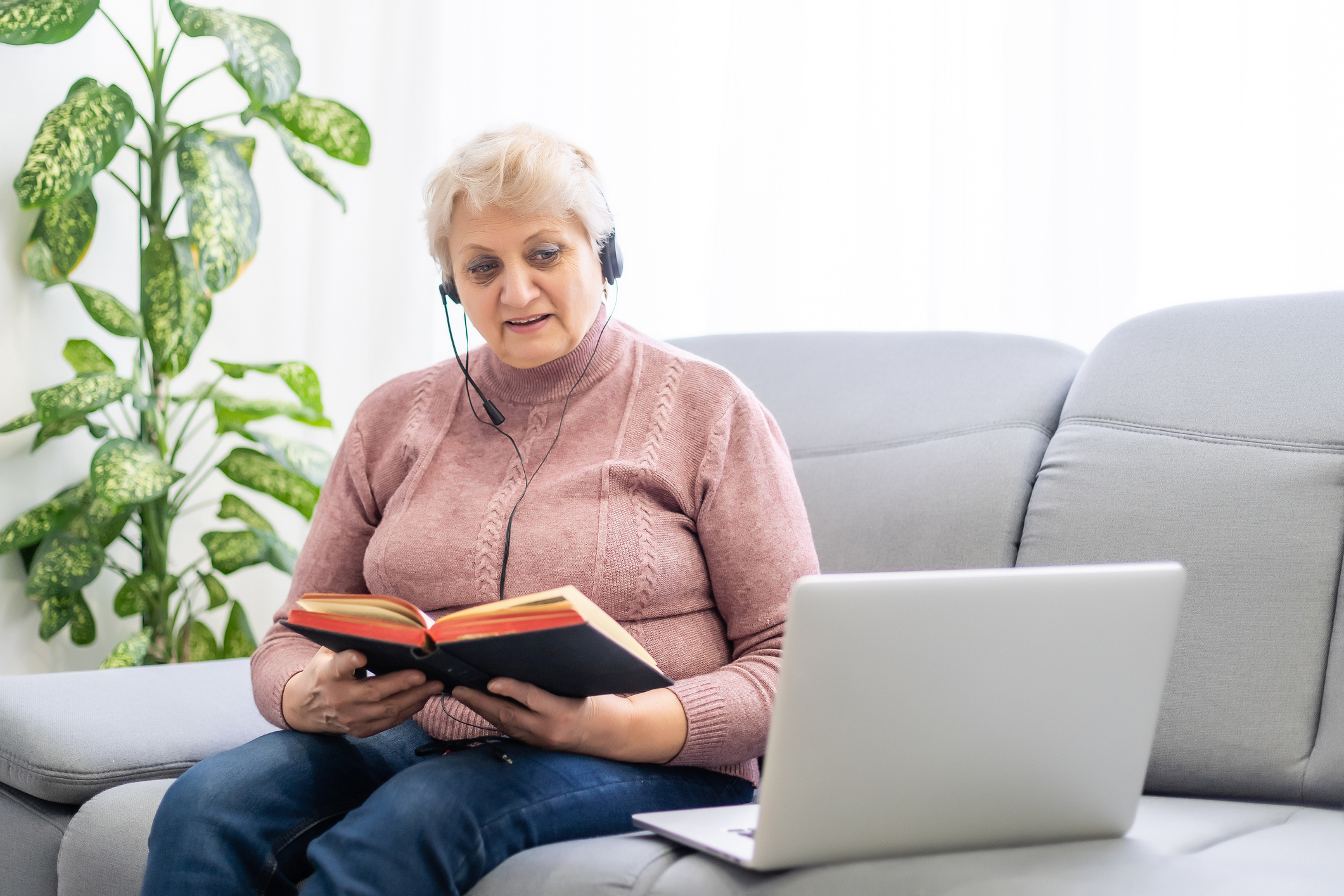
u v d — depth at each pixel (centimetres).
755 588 114
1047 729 84
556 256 119
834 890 78
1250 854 90
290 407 224
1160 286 188
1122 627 85
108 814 116
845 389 161
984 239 201
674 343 182
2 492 211
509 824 92
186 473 226
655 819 90
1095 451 132
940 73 202
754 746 106
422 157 247
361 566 133
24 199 188
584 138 236
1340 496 118
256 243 209
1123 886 78
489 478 125
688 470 120
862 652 76
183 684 148
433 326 249
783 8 216
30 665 219
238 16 209
